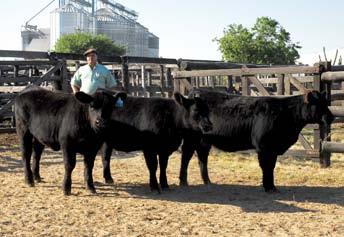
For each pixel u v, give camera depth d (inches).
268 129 327.0
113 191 331.0
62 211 275.0
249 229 242.7
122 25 5108.3
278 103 335.6
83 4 5255.9
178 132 331.9
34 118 332.8
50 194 318.3
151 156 328.2
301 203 299.1
